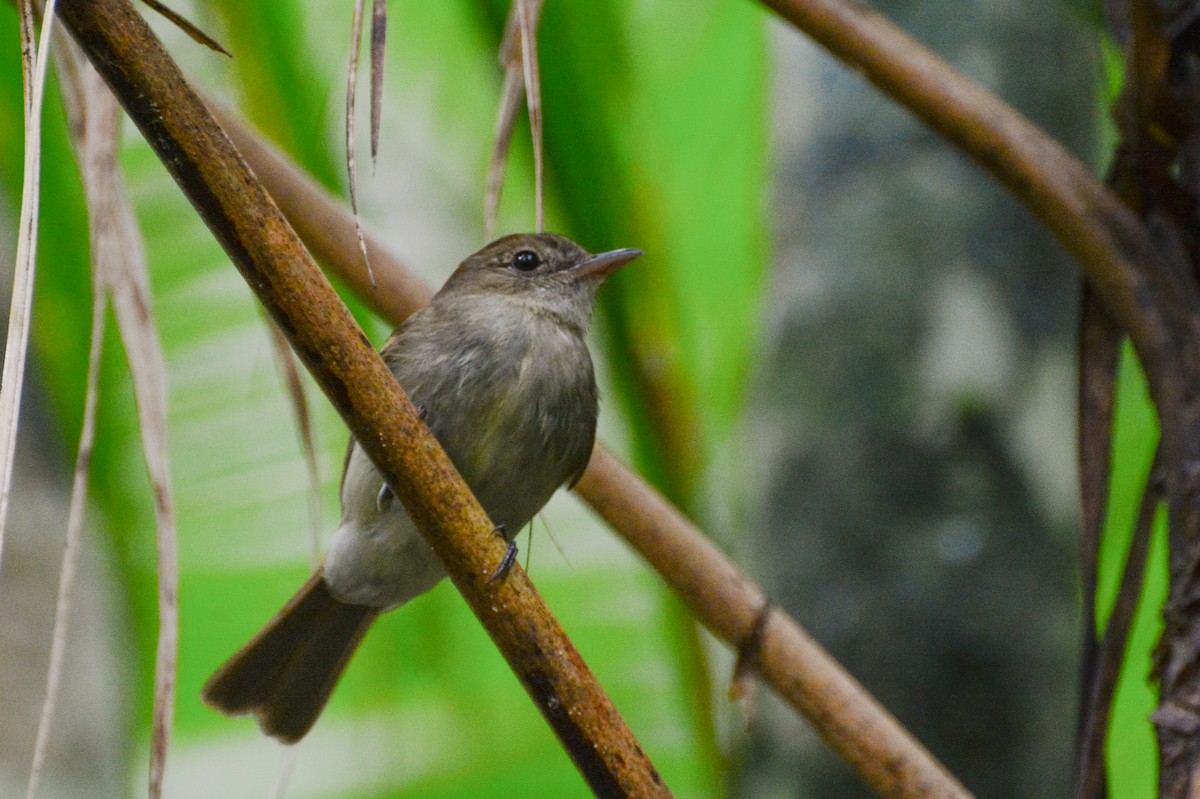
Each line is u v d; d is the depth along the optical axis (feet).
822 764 31.09
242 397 42.27
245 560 43.45
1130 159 20.30
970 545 31.17
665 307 26.14
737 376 43.88
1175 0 20.15
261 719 25.52
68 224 26.78
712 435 42.34
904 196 33.17
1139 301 19.35
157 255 41.39
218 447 42.29
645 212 26.35
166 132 13.12
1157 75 19.84
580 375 25.89
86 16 12.81
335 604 26.32
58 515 27.04
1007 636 30.68
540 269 26.63
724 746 31.91
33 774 15.55
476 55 36.06
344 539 25.64
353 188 14.12
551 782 42.91
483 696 42.63
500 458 25.13
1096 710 18.62
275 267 13.50
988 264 32.65
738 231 45.03
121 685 28.25
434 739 42.96
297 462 42.65
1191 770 17.25
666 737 44.70
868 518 31.63
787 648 19.47
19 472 26.84
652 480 25.89
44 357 27.37
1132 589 18.84
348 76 14.20
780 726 31.55
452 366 25.09
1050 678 30.94
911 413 31.91
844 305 32.91
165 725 15.96
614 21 24.40
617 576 46.14
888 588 31.24
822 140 34.53
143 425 17.11
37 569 26.43
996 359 32.09
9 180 26.84
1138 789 41.14
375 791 42.91
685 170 44.88
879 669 30.89
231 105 26.50
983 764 30.42
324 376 13.87
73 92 18.48
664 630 30.71
